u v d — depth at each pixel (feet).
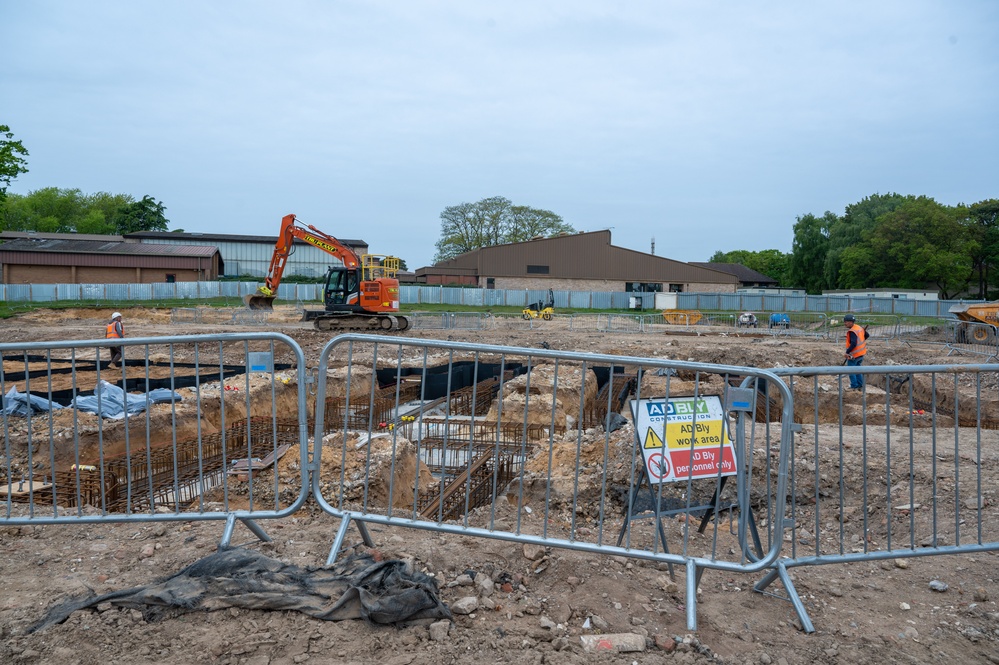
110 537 13.53
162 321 108.06
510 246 172.65
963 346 78.02
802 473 22.09
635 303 163.73
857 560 12.72
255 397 37.11
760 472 22.11
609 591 11.87
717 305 157.99
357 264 86.22
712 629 11.11
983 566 14.24
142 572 11.76
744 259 311.27
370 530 14.17
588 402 43.37
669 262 176.96
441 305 157.48
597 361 12.40
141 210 247.50
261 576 10.77
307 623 10.11
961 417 38.17
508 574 12.14
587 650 9.97
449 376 12.92
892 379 45.96
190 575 10.92
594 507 21.18
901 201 218.79
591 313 144.77
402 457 24.27
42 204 259.19
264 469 23.68
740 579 13.39
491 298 163.73
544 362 58.90
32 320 105.09
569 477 22.07
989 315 80.33
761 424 29.84
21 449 25.36
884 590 13.06
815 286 220.43
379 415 37.29
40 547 12.92
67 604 10.32
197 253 152.97
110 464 23.90
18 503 17.79
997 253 169.89
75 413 13.39
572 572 12.42
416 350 66.95
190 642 9.61
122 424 28.14
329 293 85.66
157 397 31.55
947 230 164.86
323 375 12.86
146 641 9.62
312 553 12.57
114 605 10.32
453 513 20.52
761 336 98.02
